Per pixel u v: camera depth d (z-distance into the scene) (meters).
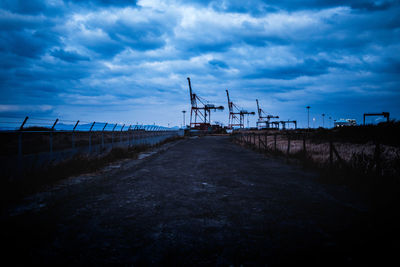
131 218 4.29
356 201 5.35
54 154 8.91
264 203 5.25
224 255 2.91
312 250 3.02
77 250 3.06
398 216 4.18
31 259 2.82
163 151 19.39
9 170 6.52
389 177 6.60
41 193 6.06
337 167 8.82
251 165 11.66
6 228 3.79
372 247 3.08
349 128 22.33
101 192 6.30
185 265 2.68
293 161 12.80
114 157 13.59
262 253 2.95
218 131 95.88
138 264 2.71
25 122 7.57
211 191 6.42
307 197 5.76
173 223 4.03
